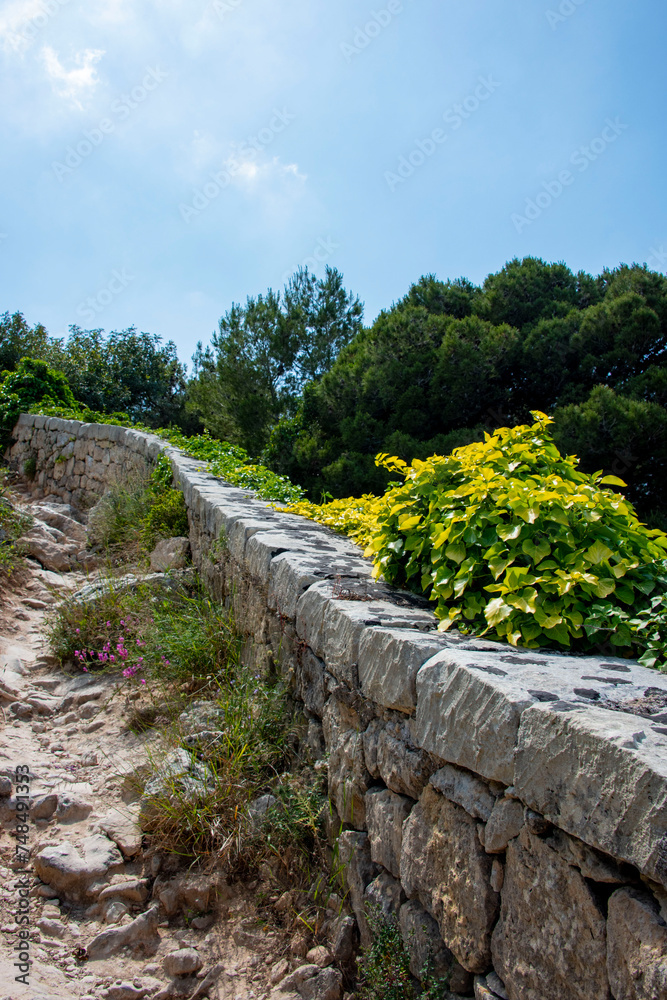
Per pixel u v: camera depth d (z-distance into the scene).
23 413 13.07
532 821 1.46
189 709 3.47
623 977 1.21
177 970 2.11
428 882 1.81
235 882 2.46
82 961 2.16
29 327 19.70
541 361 10.18
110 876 2.48
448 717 1.76
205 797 2.66
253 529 4.00
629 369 10.05
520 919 1.49
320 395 11.66
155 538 6.45
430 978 1.75
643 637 2.06
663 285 10.47
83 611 4.63
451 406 10.24
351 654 2.34
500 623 2.19
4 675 4.03
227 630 4.01
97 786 3.02
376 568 3.02
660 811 1.15
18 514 7.15
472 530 2.50
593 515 2.41
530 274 11.94
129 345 22.50
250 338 15.48
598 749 1.30
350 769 2.34
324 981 2.01
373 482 10.16
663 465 8.66
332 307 15.98
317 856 2.46
